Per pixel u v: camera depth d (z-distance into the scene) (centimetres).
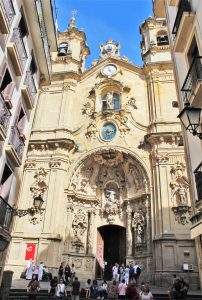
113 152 2562
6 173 1371
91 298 1590
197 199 1055
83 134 2697
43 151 2595
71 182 2486
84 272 2289
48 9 1736
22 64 1423
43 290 1658
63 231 2309
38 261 2131
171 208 2178
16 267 2133
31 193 2419
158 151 2405
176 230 2105
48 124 2770
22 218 2308
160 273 1988
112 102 2811
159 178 2302
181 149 2378
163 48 2998
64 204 2391
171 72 2847
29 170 2523
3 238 1233
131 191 2550
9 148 1280
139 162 2478
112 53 3172
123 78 2986
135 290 1446
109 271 2436
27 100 1550
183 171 2303
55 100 2920
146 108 2786
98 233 2522
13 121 1376
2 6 1151
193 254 2019
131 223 2427
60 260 2180
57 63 3152
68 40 3344
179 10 1287
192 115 797
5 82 1338
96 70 3088
